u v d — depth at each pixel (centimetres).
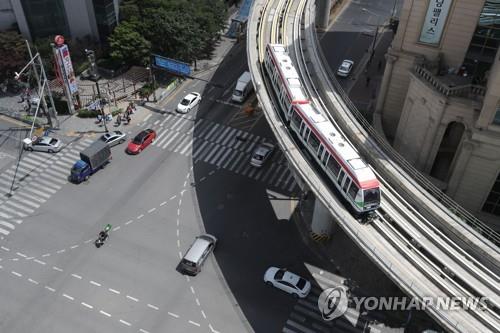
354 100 8150
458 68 5419
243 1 10069
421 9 5309
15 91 8062
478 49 5256
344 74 8700
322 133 4900
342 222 4284
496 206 5231
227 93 8219
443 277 3941
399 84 5941
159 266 5397
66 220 5881
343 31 10056
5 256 5428
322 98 5822
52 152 6862
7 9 8075
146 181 6475
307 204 6153
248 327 4859
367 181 4381
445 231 4359
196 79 8550
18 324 4800
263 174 6650
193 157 6888
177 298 5091
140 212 6028
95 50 8631
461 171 5062
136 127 7400
